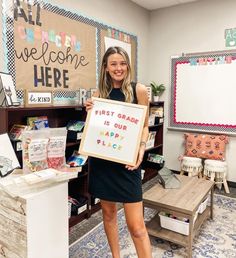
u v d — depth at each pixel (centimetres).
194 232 207
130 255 201
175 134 403
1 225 148
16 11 215
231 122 352
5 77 198
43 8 238
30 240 137
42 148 159
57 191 150
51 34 247
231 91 348
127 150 151
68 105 243
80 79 286
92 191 168
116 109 155
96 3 300
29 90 230
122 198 158
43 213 142
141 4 376
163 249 210
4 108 187
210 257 199
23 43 223
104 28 315
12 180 150
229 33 344
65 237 160
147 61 413
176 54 390
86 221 255
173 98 396
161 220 216
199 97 373
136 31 378
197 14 366
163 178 236
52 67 252
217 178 340
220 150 346
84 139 157
